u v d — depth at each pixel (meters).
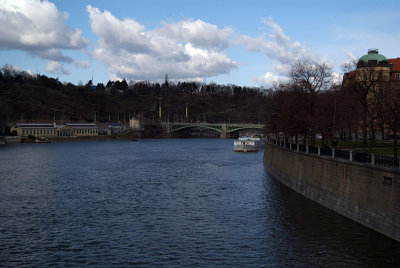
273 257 33.81
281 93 93.50
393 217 33.62
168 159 121.06
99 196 60.41
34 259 34.28
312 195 52.44
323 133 68.19
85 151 157.38
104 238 39.59
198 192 62.75
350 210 41.22
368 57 100.94
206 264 32.75
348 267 31.11
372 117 76.00
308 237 38.06
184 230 41.91
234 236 39.50
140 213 49.50
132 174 85.44
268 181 72.56
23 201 57.00
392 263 31.03
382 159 36.19
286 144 70.81
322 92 81.81
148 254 35.16
